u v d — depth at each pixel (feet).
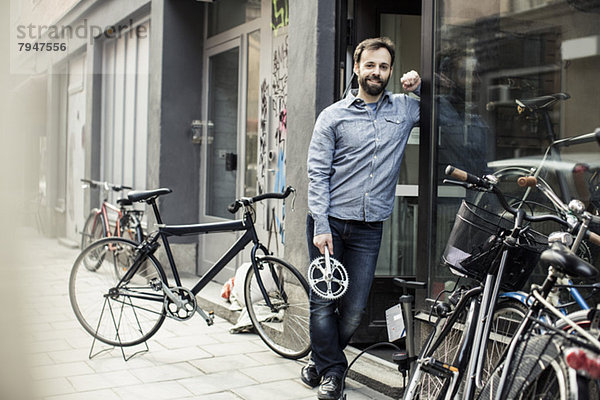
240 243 15.24
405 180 15.20
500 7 10.93
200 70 24.17
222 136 22.94
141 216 24.08
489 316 8.08
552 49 10.18
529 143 10.57
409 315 10.02
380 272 15.23
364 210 11.85
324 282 12.05
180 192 24.06
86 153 33.47
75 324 17.98
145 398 12.03
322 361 12.18
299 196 15.01
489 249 8.29
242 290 17.92
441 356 9.02
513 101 10.78
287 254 15.51
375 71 11.69
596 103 9.52
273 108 19.70
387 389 12.27
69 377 13.25
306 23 14.80
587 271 6.37
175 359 14.67
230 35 22.29
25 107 5.27
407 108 12.23
